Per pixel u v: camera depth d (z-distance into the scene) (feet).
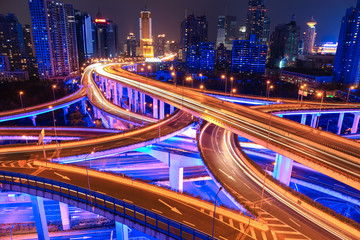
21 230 244.01
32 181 198.29
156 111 511.81
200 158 263.29
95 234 242.17
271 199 189.26
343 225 158.92
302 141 233.76
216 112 325.62
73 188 181.37
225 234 148.46
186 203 177.06
